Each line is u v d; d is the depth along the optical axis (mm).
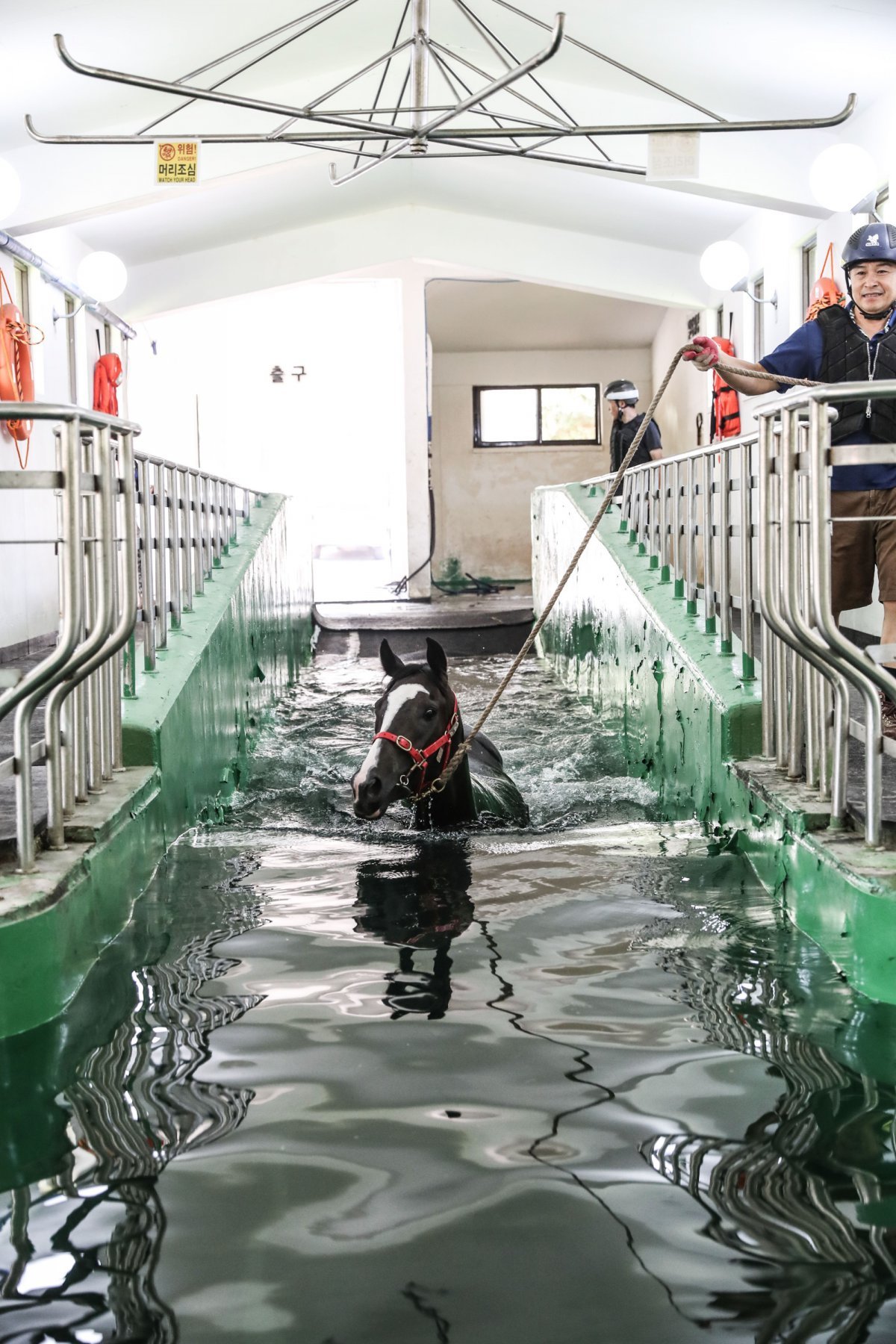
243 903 4008
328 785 6371
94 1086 2576
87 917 3398
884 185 7711
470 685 10430
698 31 7570
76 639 3332
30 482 3324
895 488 4469
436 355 18500
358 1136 2305
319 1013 2971
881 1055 2688
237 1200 2076
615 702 7926
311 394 15711
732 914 3820
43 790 4191
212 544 7852
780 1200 2055
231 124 9477
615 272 13633
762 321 11031
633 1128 2322
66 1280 1857
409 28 8828
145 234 12305
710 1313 1743
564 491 10617
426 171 12555
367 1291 1807
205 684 5824
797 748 4246
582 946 3500
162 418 15562
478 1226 1980
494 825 5141
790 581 3693
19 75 7645
